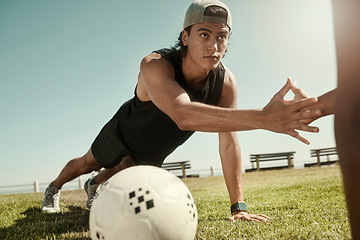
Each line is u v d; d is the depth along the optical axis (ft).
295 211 10.77
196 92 9.73
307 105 5.33
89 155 13.19
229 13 8.16
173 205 5.81
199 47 8.01
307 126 5.47
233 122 5.93
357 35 3.59
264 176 38.29
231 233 7.67
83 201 21.11
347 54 3.67
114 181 6.22
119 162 12.56
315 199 13.57
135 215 5.57
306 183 21.70
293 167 59.31
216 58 8.05
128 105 11.14
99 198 6.13
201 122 6.30
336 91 3.87
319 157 59.88
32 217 13.29
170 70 8.61
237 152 10.32
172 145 11.17
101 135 12.07
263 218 9.43
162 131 10.59
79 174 14.38
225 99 10.56
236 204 10.15
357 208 3.55
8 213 15.19
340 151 3.71
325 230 7.21
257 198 16.39
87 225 10.73
